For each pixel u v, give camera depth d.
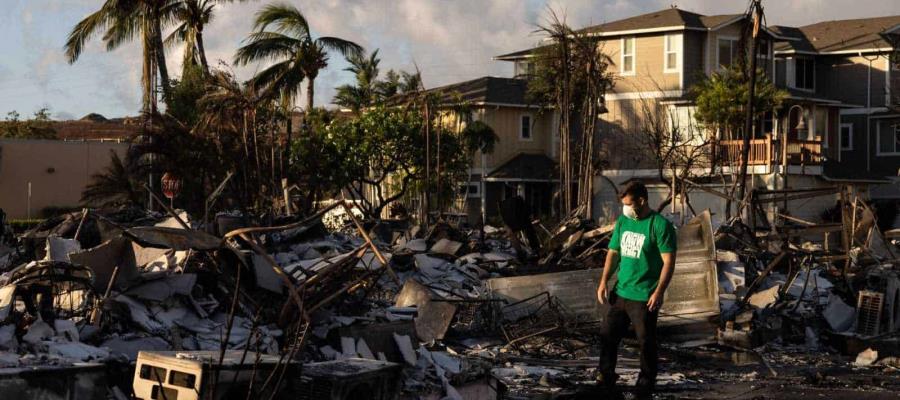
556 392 9.02
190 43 40.59
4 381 5.22
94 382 5.63
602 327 9.08
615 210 42.72
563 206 31.22
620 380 9.80
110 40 39.00
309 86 42.41
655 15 43.50
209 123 27.03
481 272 15.61
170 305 8.45
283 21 42.41
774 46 44.97
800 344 12.70
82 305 8.23
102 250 8.43
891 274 13.23
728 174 36.72
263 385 5.73
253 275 8.80
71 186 51.69
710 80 39.44
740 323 12.37
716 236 16.58
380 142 35.25
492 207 45.81
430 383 7.96
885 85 45.66
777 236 16.80
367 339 8.47
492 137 42.66
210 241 6.88
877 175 41.69
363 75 49.03
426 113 32.22
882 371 10.76
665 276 8.66
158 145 26.89
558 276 12.69
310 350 8.09
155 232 6.82
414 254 15.37
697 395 9.13
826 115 43.91
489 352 11.05
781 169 36.78
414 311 10.73
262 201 24.38
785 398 9.02
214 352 6.16
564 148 30.36
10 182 50.16
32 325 7.13
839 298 13.40
